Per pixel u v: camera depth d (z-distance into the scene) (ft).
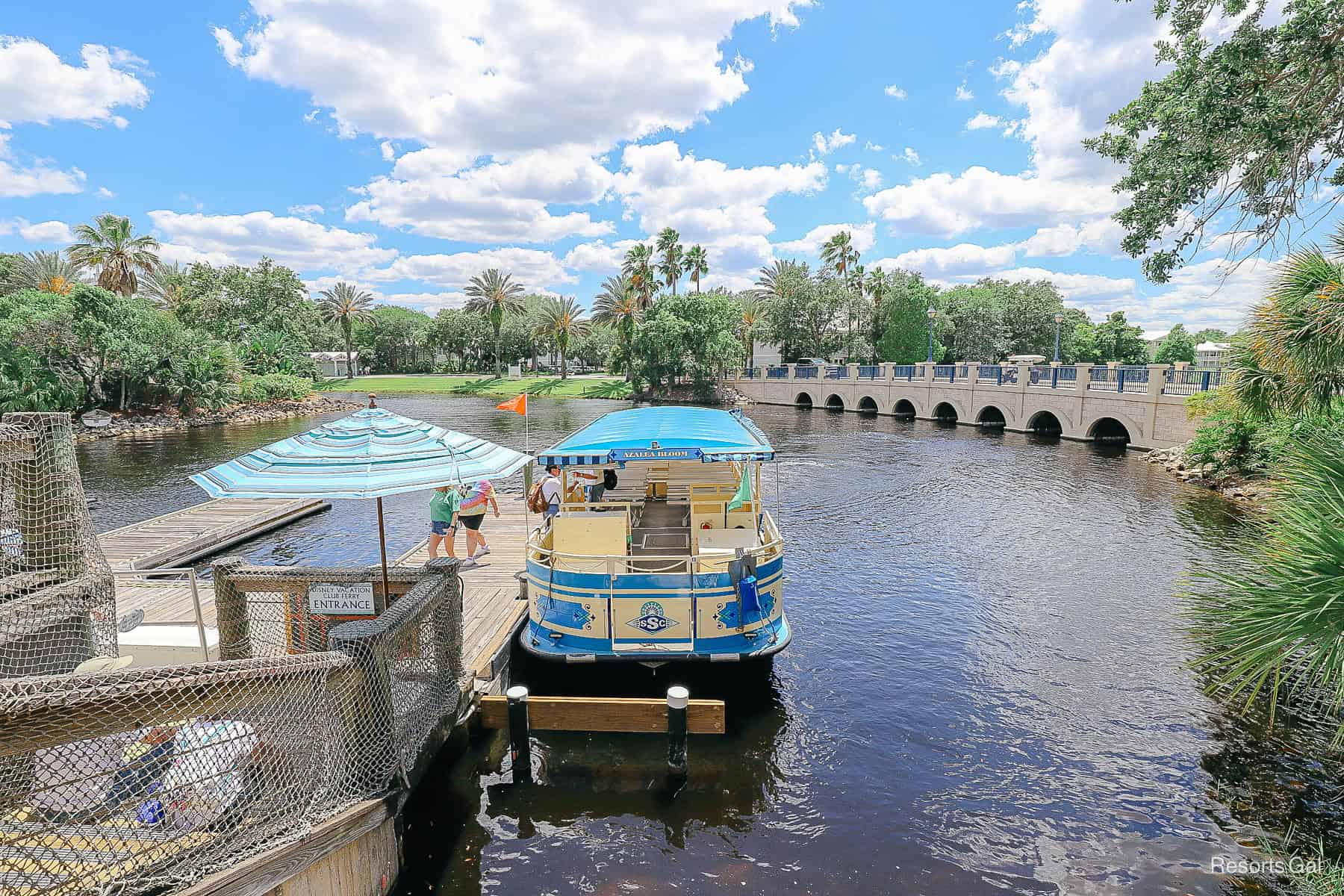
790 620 36.40
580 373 366.43
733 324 203.82
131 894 11.87
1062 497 65.98
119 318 139.74
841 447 104.01
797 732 25.46
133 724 11.76
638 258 234.17
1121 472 78.84
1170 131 29.48
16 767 11.44
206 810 13.53
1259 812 20.84
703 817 20.72
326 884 14.74
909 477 78.28
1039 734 25.22
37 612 15.94
